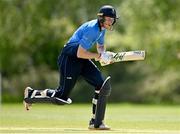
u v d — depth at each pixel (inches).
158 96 5497.1
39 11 5265.8
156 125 1525.6
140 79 5698.8
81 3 5516.7
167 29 5017.2
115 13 1315.2
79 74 1343.5
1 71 5551.2
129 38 5295.3
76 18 5541.3
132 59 1296.8
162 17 5039.4
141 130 1305.4
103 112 1343.5
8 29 5211.6
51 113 2308.1
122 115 2237.9
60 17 5413.4
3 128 1333.7
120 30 5812.0
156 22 5049.2
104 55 1299.2
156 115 2231.8
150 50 5068.9
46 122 1631.4
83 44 1305.4
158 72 5649.6
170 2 5009.8
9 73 5615.2
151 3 5049.2
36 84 5698.8
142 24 5083.7
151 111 2726.4
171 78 5506.9
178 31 5009.8
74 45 1317.7
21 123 1569.9
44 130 1261.1
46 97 1337.4
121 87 5674.2
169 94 5462.6
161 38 5009.8
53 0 5319.9
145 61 5236.2
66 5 5428.2
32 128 1341.0
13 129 1288.1
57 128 1357.0
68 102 1343.5
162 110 2874.0
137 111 2719.0
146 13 5068.9
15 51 5339.6
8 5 5191.9
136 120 1812.3
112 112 2581.2
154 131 1264.8
